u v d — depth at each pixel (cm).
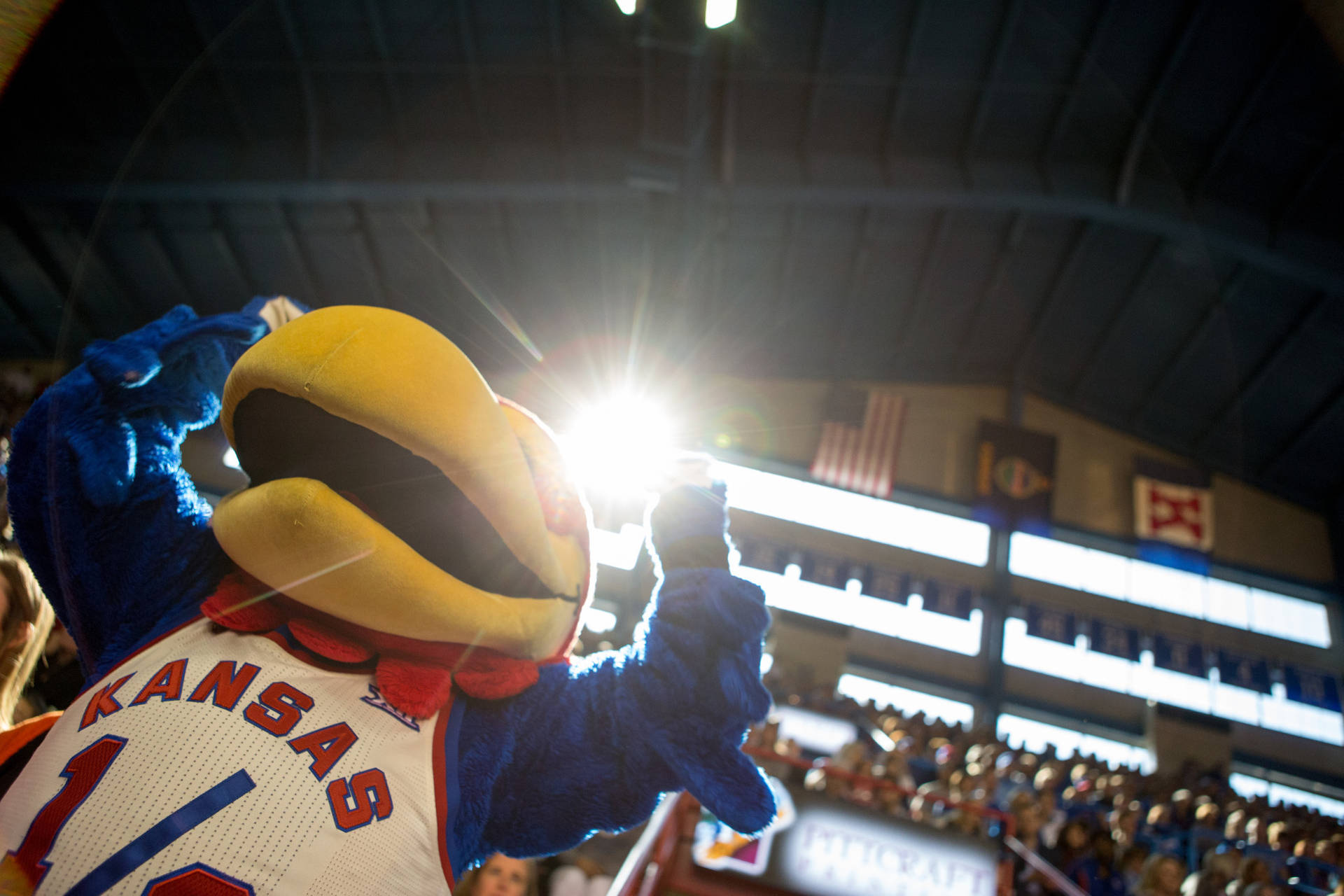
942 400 1909
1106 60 1423
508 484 85
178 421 101
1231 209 1522
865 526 1773
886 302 1798
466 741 90
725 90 1454
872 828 464
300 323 84
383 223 1475
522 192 1423
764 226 1633
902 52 1445
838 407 1816
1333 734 1712
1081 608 1780
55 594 99
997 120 1527
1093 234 1661
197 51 1220
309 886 73
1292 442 1838
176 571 95
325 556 79
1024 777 891
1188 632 1783
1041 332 1859
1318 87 1349
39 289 1195
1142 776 1120
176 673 83
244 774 76
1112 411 1939
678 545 109
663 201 1453
